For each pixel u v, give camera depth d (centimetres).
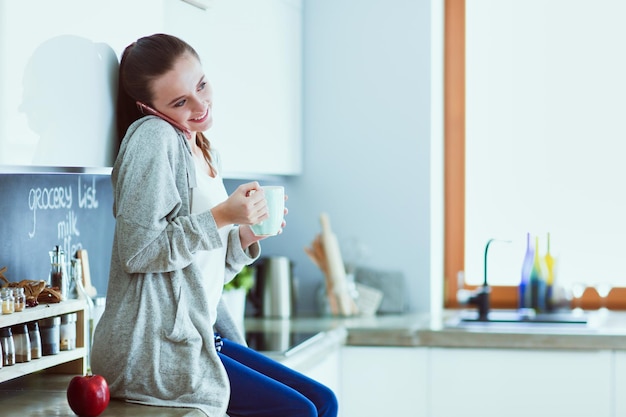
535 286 441
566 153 465
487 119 471
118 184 219
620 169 460
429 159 445
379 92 450
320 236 441
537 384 387
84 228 318
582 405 384
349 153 453
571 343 383
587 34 462
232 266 247
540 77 466
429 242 445
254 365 259
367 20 450
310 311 457
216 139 341
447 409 393
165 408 214
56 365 264
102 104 233
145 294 219
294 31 438
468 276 472
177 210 220
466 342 390
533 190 468
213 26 338
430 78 445
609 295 462
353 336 397
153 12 262
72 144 220
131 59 228
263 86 393
